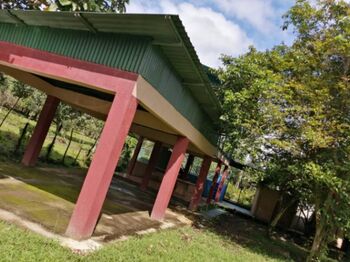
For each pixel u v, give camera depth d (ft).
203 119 39.78
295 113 35.09
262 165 36.35
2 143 42.52
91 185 19.74
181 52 22.13
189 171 83.41
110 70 21.15
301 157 35.17
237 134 36.22
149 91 22.70
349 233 31.71
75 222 19.47
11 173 31.09
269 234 47.91
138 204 39.70
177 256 22.07
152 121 34.32
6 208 20.45
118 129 19.95
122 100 20.34
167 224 33.96
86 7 26.55
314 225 55.52
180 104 29.94
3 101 67.00
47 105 38.09
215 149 51.88
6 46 25.38
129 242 22.02
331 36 34.94
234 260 26.71
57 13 20.74
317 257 34.53
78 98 36.17
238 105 35.96
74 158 56.80
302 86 34.24
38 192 27.37
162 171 72.95
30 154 37.35
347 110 34.35
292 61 37.55
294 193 45.29
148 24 19.01
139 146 67.15
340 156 32.68
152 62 21.84
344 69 34.91
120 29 20.66
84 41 22.48
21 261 13.73
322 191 33.42
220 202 77.46
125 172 68.69
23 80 33.32
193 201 50.57
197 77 26.73
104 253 17.97
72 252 16.79
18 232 16.74
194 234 33.32
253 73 37.93
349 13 34.32
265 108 34.88
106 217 27.53
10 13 23.49
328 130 33.09
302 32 38.32
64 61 22.72
